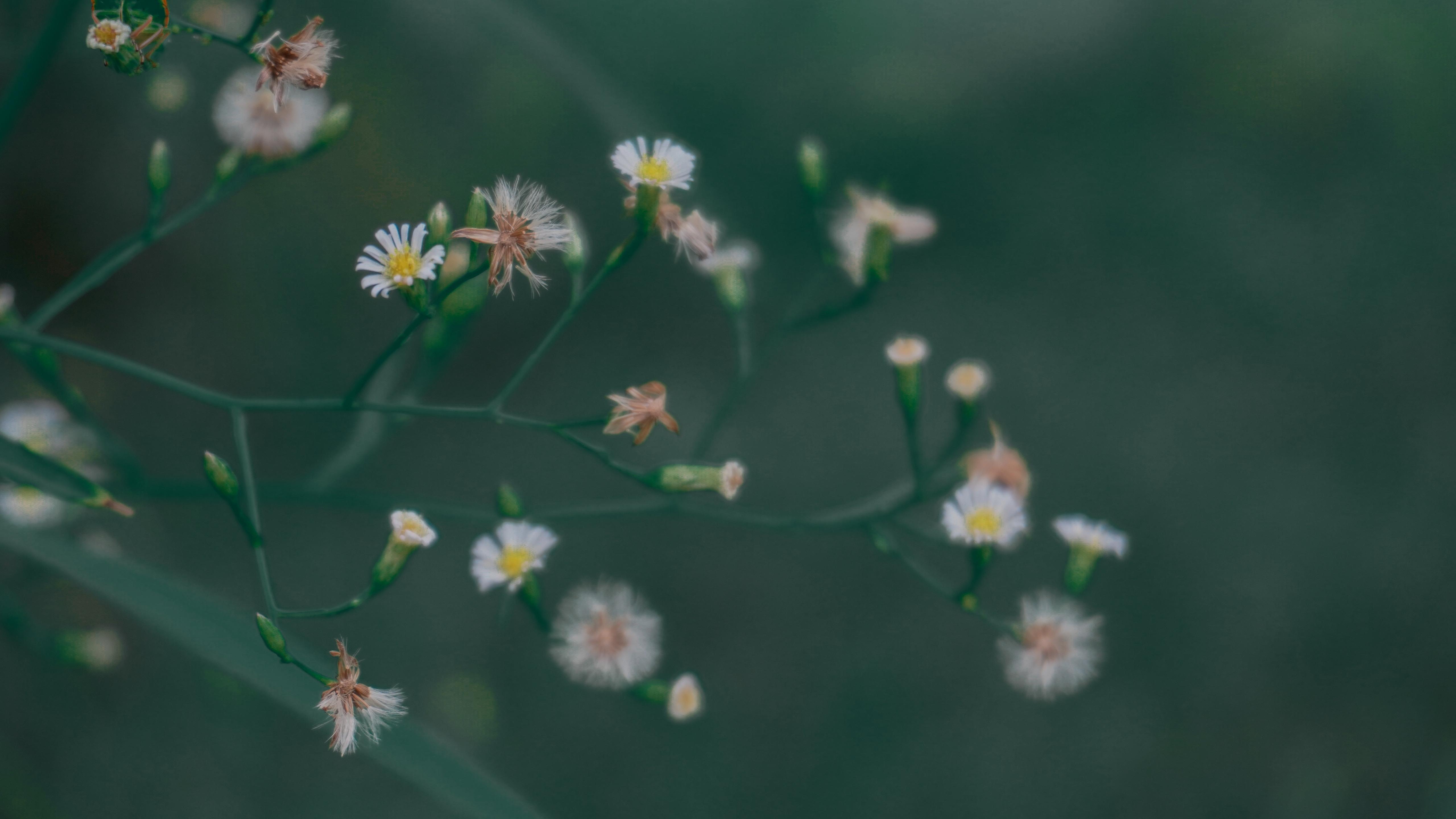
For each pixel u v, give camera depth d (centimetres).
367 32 66
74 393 34
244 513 32
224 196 34
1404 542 72
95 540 36
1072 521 35
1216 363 78
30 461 32
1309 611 69
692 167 33
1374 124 86
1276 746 64
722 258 36
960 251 81
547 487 67
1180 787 63
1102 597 69
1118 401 76
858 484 70
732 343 75
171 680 55
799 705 64
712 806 60
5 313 34
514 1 37
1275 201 85
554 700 61
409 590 62
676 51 79
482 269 32
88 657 37
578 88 37
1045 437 74
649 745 61
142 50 31
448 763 31
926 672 65
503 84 70
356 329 66
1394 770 64
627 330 73
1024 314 79
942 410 74
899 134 82
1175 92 87
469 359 70
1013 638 35
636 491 68
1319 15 87
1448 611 70
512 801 31
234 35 37
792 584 67
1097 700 66
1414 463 75
